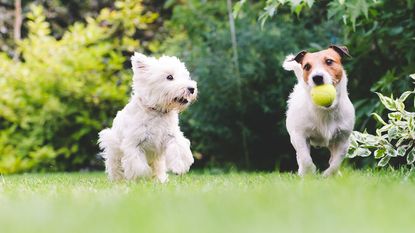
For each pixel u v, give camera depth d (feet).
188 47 36.22
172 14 40.83
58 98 36.32
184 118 34.50
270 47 33.22
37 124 36.52
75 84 36.01
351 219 9.80
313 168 18.61
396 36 26.99
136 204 12.16
